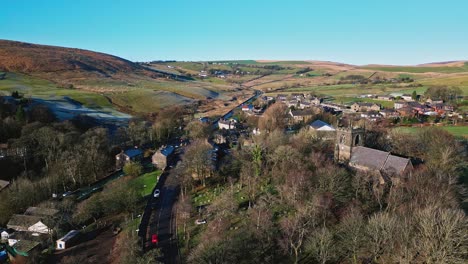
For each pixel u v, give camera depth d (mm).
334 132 184125
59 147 176875
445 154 118250
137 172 166375
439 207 78375
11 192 135625
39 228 117688
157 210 125625
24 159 166250
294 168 119125
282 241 85750
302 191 103875
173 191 143625
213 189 138500
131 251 91000
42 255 104062
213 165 153125
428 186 94500
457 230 68750
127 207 127062
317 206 93000
